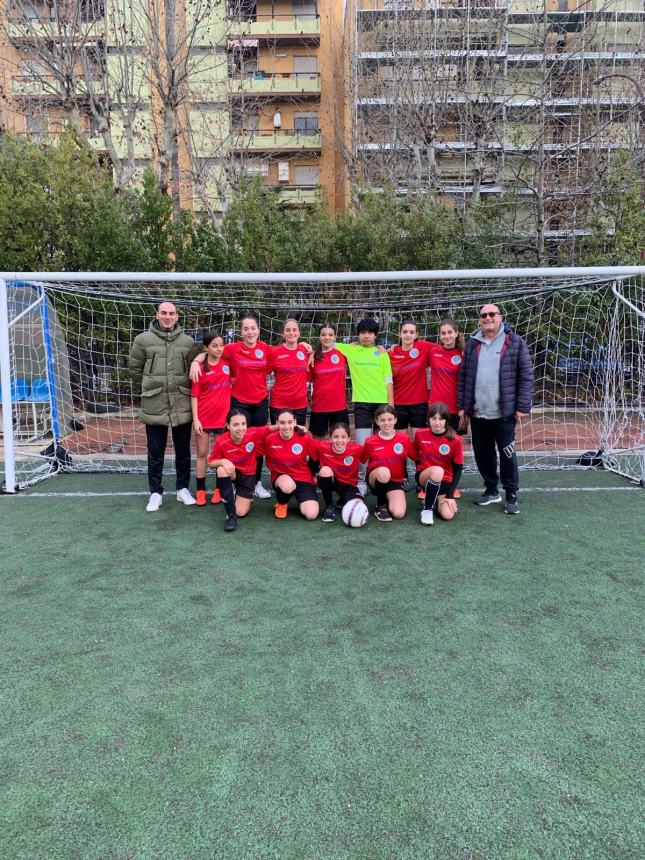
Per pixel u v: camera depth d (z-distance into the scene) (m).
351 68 14.41
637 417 6.45
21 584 3.11
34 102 12.18
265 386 4.87
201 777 1.69
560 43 11.89
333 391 4.87
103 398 7.62
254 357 4.73
